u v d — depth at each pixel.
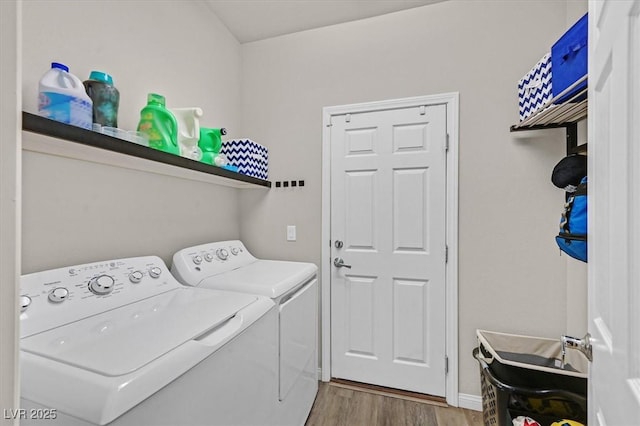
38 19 1.01
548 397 1.22
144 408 0.61
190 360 0.73
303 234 2.14
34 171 1.00
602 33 0.61
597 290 0.64
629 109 0.47
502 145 1.74
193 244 1.76
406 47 1.92
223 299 1.15
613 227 0.54
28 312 0.83
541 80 1.35
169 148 1.28
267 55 2.23
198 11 1.82
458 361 1.81
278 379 1.27
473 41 1.79
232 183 1.96
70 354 0.69
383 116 1.96
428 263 1.87
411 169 1.91
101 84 1.06
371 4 1.88
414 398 1.85
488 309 1.77
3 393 0.35
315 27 2.11
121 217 1.31
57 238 1.06
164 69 1.55
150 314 0.98
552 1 1.66
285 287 1.37
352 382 2.01
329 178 2.07
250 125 2.26
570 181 1.08
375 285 1.98
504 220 1.74
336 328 2.05
